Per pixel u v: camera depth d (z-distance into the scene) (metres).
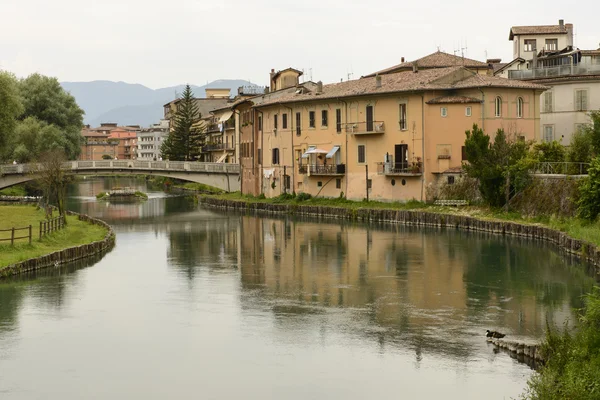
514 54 114.88
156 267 52.31
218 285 45.62
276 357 31.22
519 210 69.75
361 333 34.34
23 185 133.00
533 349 30.25
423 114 82.31
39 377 29.34
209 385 28.33
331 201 92.31
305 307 39.47
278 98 105.81
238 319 37.19
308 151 94.69
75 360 31.23
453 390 27.30
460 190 78.88
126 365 30.58
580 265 49.41
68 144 134.88
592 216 57.75
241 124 116.19
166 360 31.11
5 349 32.69
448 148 82.19
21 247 52.72
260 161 108.50
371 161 88.50
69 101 142.50
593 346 26.08
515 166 70.50
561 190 64.62
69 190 156.12
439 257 54.28
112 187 168.88
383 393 27.27
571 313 37.06
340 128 92.44
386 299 41.00
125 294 43.06
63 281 46.62
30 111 136.88
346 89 93.31
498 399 26.44
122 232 75.38
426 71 88.25
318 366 30.05
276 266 52.34
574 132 83.12
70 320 37.22
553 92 90.12
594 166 57.59
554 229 59.25
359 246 61.03
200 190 141.50
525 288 42.94
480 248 57.97
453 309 38.47
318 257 55.91
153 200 125.19
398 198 85.25
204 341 33.56
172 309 39.38
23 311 38.97
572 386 23.19
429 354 31.11
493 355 30.77
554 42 111.44
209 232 74.25
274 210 96.00
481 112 81.75
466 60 105.38
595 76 88.00
